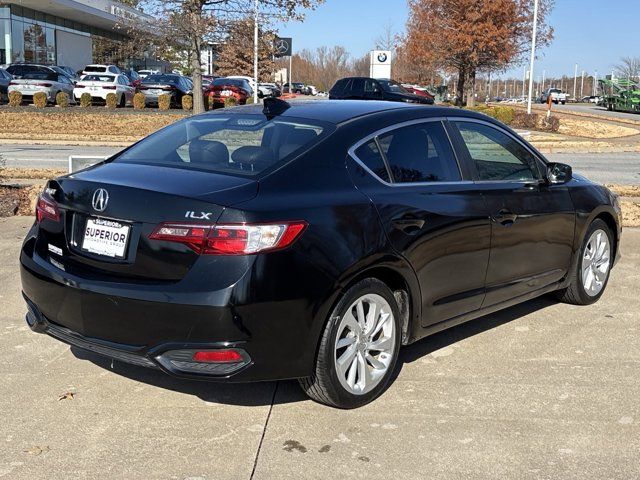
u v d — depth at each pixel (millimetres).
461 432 3760
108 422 3820
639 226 8984
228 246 3457
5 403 4020
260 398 4133
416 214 4199
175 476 3305
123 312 3604
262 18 24484
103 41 51750
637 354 4902
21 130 23578
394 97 29859
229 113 4758
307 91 76062
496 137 5137
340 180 3975
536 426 3832
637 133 28594
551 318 5660
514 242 4953
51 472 3322
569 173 5348
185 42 25500
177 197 3574
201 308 3424
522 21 34875
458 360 4762
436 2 34969
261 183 3715
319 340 3771
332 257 3707
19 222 8562
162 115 25625
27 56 40250
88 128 24156
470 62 35531
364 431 3758
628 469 3414
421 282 4270
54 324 4008
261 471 3359
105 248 3770
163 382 4340
